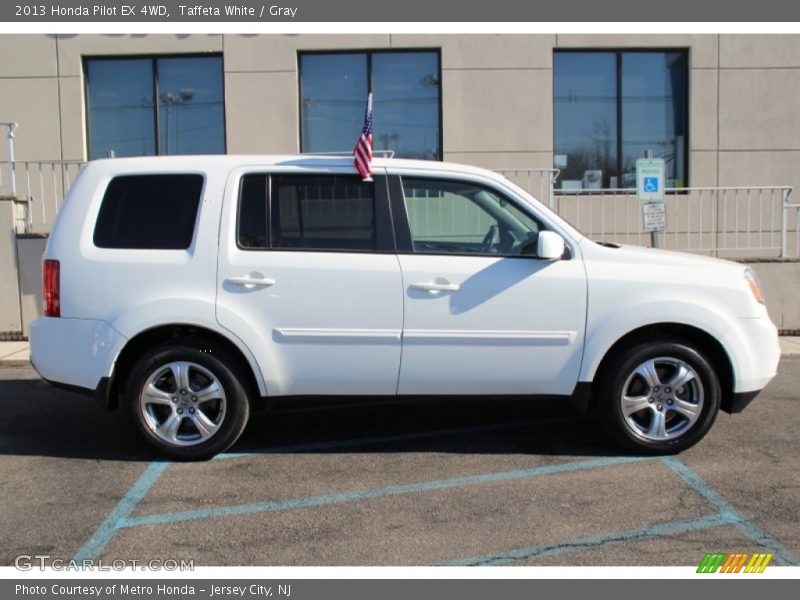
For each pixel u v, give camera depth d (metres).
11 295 9.11
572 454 4.93
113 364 4.62
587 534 3.74
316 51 10.91
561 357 4.72
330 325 4.65
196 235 4.67
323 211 4.77
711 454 4.90
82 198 4.78
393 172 4.83
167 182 4.79
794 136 10.91
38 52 10.75
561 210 10.79
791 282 9.51
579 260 4.74
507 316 4.68
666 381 4.78
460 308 4.67
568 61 11.10
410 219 4.79
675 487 4.32
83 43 10.78
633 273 4.72
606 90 11.15
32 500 4.20
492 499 4.17
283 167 4.79
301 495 4.25
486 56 10.81
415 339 4.67
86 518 3.95
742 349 4.72
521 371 4.73
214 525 3.87
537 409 6.08
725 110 10.92
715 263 4.89
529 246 4.77
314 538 3.72
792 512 3.98
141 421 4.71
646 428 4.84
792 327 9.55
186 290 4.62
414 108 11.09
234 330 4.60
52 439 5.33
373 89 11.06
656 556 3.53
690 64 10.91
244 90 10.84
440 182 4.84
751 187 9.95
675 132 11.09
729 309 4.72
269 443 5.21
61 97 10.80
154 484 4.43
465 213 4.83
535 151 10.90
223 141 11.12
